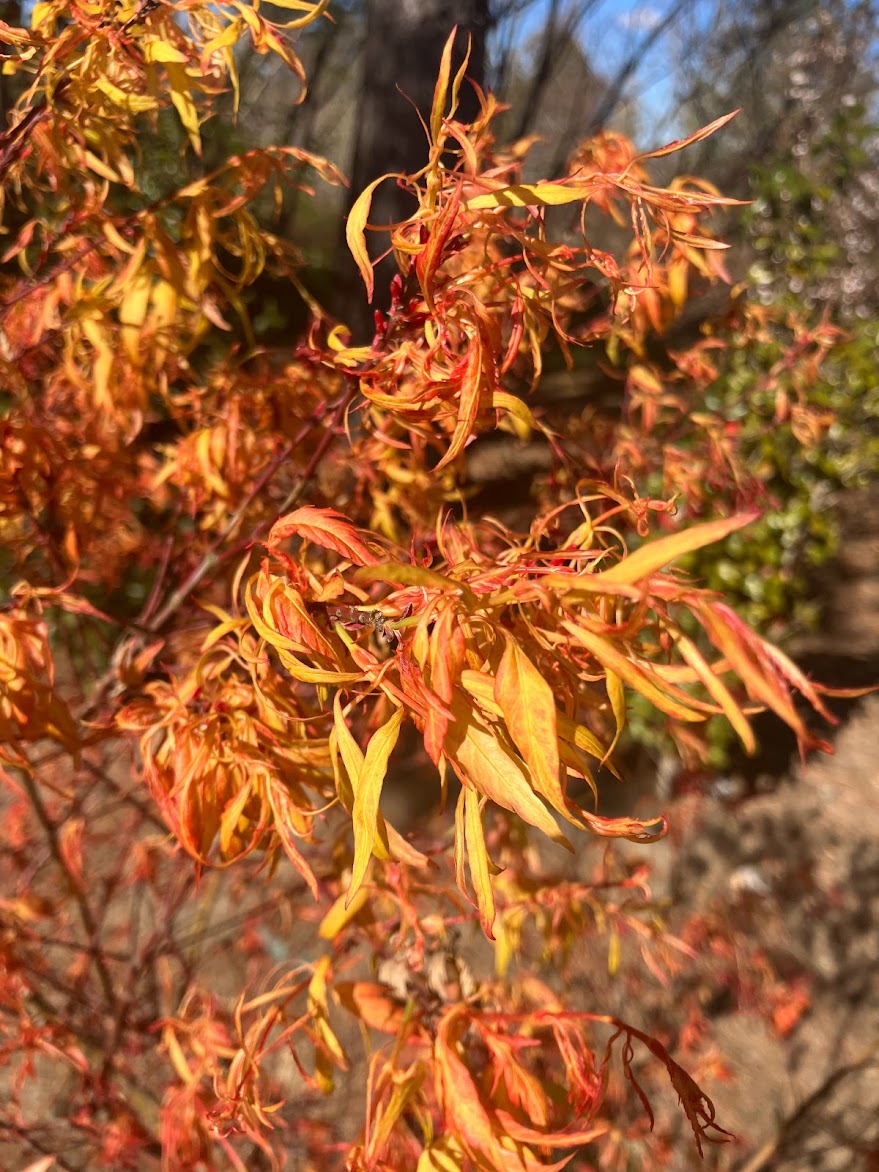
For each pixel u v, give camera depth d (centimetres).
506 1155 37
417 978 50
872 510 328
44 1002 81
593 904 69
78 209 58
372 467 71
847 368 234
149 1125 81
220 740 43
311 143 432
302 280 315
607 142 59
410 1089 42
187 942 102
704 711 28
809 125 383
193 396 73
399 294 41
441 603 30
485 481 154
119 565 92
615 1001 120
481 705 28
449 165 60
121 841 107
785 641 241
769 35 535
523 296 39
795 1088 136
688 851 173
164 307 59
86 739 56
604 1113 90
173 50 48
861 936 170
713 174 639
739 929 149
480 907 27
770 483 218
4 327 66
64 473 68
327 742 42
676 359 90
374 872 54
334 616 36
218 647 45
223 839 41
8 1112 76
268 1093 64
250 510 72
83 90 49
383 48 164
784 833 196
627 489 68
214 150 173
